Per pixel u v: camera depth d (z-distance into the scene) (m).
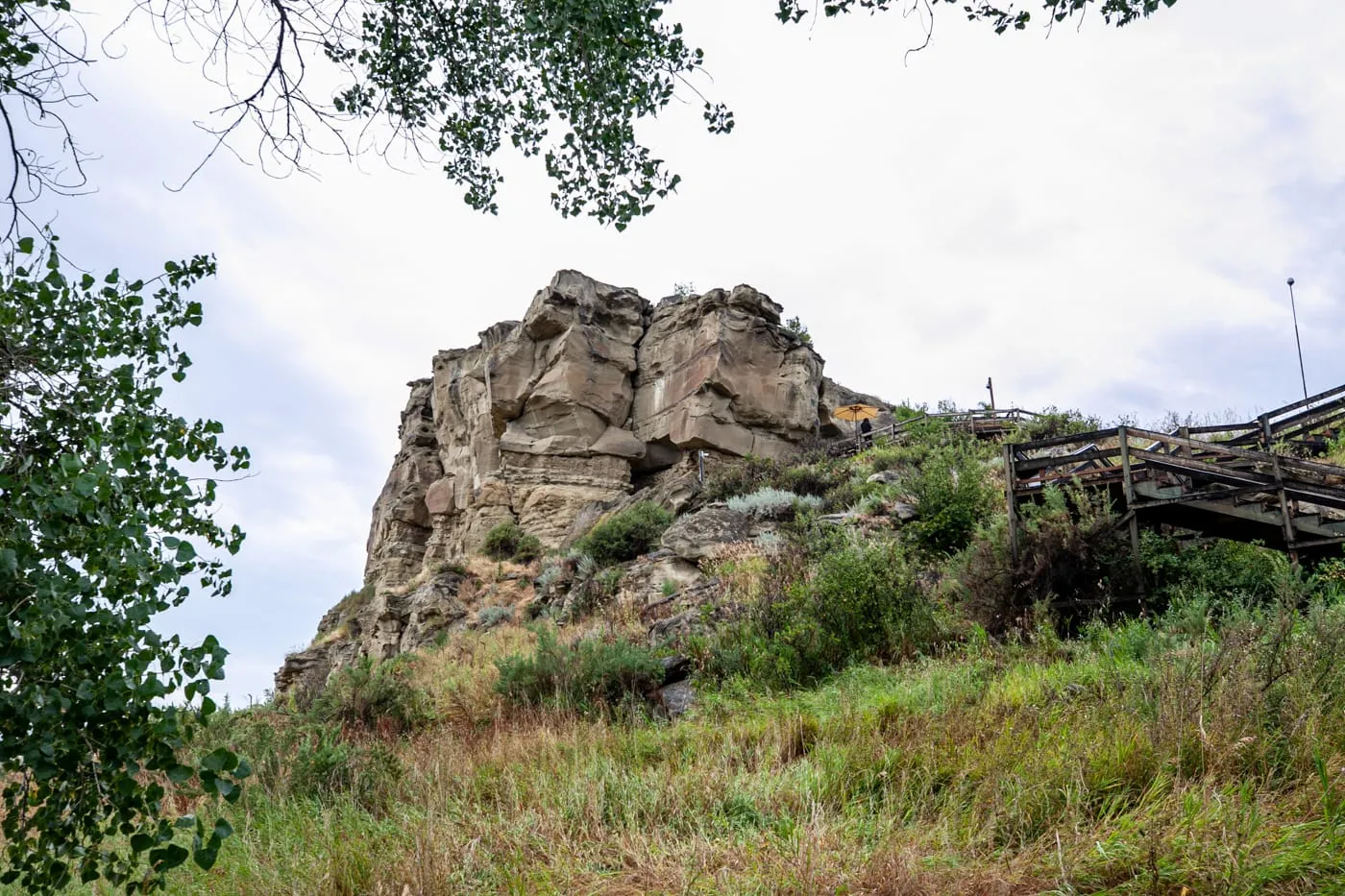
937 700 8.12
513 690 12.30
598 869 5.18
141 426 3.38
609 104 5.98
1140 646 9.02
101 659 2.86
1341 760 5.09
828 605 12.27
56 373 3.36
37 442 3.31
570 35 5.77
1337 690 5.89
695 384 36.41
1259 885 3.93
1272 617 8.09
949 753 6.17
